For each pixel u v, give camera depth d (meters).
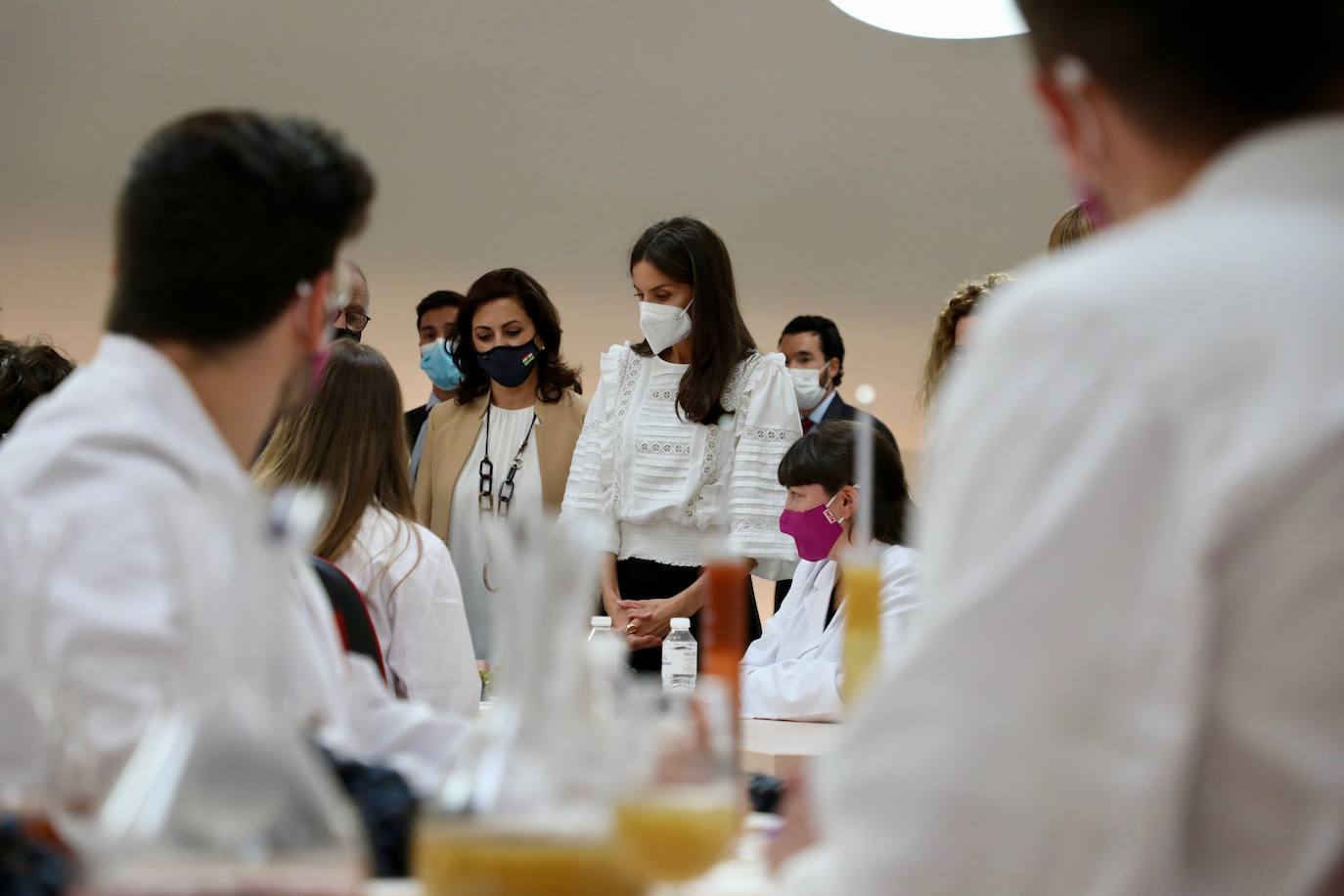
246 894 1.05
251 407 1.91
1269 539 0.97
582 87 8.93
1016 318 1.07
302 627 2.00
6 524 1.63
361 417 3.87
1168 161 1.16
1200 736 0.99
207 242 1.82
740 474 5.04
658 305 5.03
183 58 8.32
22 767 1.54
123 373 1.80
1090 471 0.99
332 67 8.55
